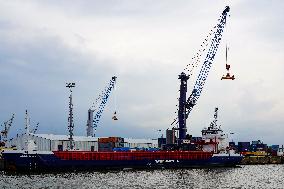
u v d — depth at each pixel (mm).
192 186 86625
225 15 156500
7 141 155500
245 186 89750
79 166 119312
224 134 154750
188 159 137750
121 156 126250
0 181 89875
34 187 79750
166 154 134125
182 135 150125
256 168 163875
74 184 85688
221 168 144250
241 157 149750
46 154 113688
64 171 117125
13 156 110688
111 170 124500
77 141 157625
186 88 151750
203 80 155125
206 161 141625
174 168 135625
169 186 85875
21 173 110812
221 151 151625
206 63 156500
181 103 151250
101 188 80875
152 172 121375
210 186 87500
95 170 122188
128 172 119938
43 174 109562
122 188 81625
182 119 150750
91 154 121062
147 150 139250
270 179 108500
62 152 116375
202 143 151375
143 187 83625
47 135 156250
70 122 134375
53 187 80188
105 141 149000
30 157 111438
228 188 85250
